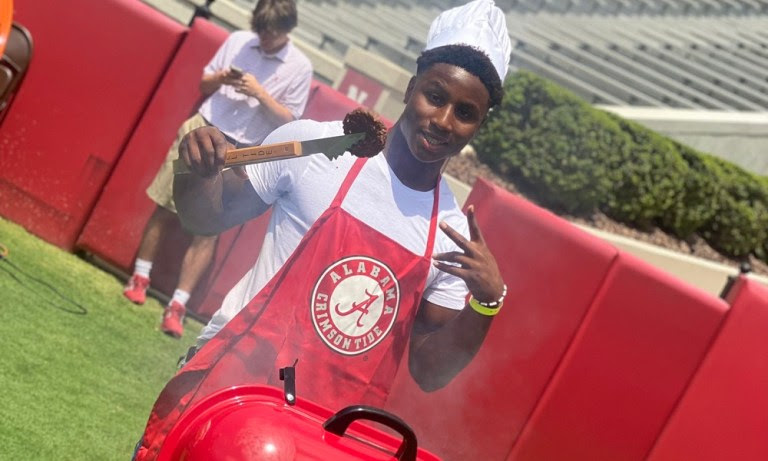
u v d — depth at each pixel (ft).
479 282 8.38
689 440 17.17
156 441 8.25
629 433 17.08
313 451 7.04
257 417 7.15
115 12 19.21
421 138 8.23
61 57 19.49
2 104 19.29
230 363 8.25
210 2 22.88
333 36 32.30
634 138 28.22
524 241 16.42
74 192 19.57
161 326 17.67
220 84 17.46
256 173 8.38
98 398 14.20
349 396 8.45
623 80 37.93
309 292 8.27
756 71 43.16
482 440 16.55
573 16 41.22
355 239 8.29
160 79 19.06
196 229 8.69
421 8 38.14
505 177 26.58
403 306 8.45
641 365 16.94
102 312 17.38
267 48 17.40
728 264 29.60
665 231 29.30
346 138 7.98
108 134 19.35
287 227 8.39
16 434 12.14
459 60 8.21
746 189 30.45
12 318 15.44
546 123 26.48
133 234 19.30
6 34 15.92
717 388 17.08
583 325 16.69
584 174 26.58
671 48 42.27
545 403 16.72
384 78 22.61
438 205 8.61
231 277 18.60
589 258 16.53
